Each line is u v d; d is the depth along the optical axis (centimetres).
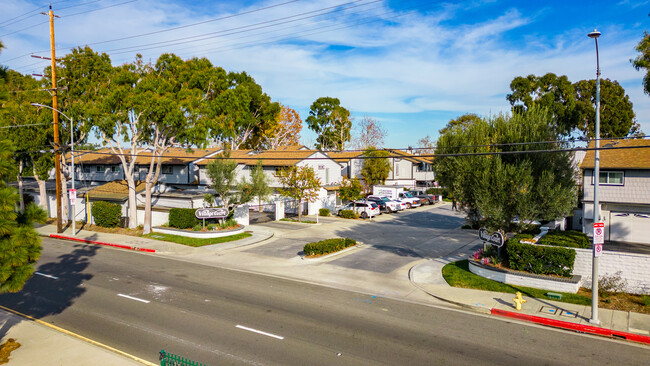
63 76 3119
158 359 989
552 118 1802
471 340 1144
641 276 1527
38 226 3331
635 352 1080
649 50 1803
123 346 1070
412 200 4838
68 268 1966
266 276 1858
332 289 1650
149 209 2889
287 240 2778
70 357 989
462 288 1650
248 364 970
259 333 1167
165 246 2527
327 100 8338
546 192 1576
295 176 3534
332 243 2344
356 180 3919
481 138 1745
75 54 3177
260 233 2991
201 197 3138
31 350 1027
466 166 1736
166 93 2569
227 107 2864
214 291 1594
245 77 5891
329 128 8381
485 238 1783
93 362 963
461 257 2216
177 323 1241
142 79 2583
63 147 2961
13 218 867
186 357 1005
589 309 1386
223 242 2652
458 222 3641
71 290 1586
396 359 1008
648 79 1833
